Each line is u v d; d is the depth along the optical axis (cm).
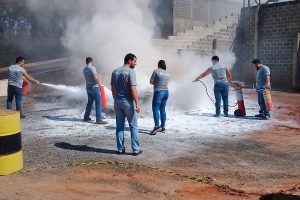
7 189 443
